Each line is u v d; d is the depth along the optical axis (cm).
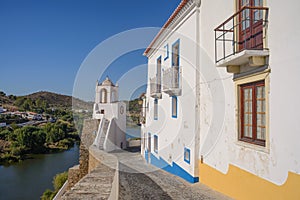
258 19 537
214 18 746
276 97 471
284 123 451
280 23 461
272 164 482
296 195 421
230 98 650
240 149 598
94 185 473
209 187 760
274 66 477
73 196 410
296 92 422
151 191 696
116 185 476
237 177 609
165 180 878
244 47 587
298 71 418
